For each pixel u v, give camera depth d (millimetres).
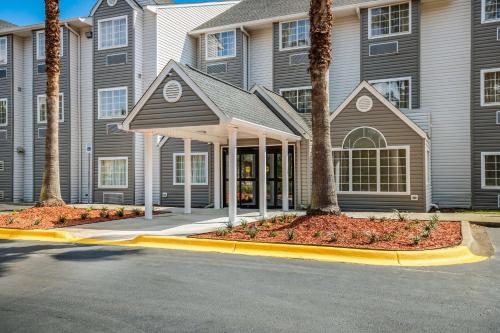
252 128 11688
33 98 22969
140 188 20734
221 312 4707
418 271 6504
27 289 5695
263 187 12984
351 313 4637
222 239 8703
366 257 7348
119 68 20875
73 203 21266
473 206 16609
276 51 20406
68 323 4414
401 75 17656
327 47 9883
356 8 18312
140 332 4148
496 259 7379
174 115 11203
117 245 8984
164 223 11977
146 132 12695
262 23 20469
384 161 14625
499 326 4234
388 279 6039
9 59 23297
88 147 20594
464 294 5316
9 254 8094
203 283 5918
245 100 13312
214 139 16203
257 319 4477
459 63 17156
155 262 7266
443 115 17344
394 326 4246
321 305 4918
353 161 15000
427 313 4621
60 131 21844
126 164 20688
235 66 21078
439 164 17312
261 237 8781
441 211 15164
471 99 16781
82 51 22156
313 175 9898
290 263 7113
